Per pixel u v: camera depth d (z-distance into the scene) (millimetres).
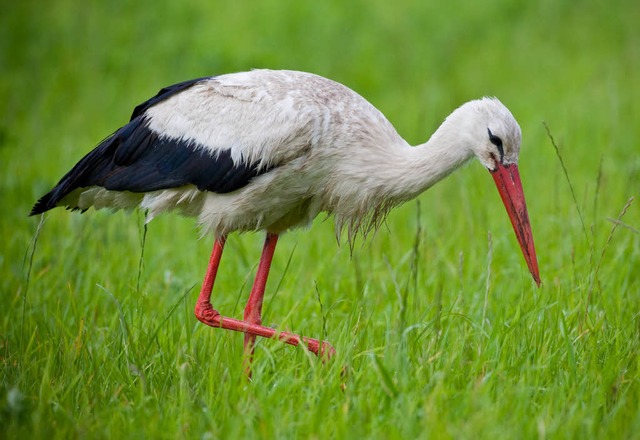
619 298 10102
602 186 13273
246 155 9312
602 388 7914
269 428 7430
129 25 25219
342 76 22344
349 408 7695
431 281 11039
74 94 21422
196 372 8641
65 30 24984
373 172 9273
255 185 9375
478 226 12625
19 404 7465
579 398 7742
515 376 8156
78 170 10086
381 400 7777
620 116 17922
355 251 12297
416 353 8602
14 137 17109
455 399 7762
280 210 9633
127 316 9977
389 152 9297
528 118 18703
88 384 8391
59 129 19203
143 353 8906
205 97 9617
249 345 9281
